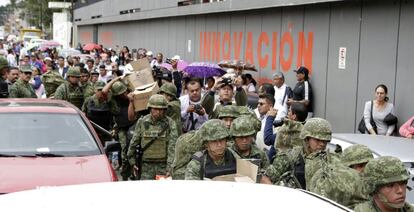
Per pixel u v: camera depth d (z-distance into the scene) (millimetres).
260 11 17719
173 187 2756
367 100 12555
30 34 78375
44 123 7820
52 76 13914
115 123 10273
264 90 10375
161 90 8398
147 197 2551
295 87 14188
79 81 11773
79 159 7262
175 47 26750
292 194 2773
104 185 2799
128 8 35375
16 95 12328
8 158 7117
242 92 8852
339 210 2609
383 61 12062
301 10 15297
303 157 5180
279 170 5199
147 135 7508
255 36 18125
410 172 5910
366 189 4098
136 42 34906
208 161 5125
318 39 14469
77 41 58625
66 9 67562
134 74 10109
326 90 14047
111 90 10273
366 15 12633
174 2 25641
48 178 6617
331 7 13898
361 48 12789
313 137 5043
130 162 7812
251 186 2883
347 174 4500
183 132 8648
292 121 6289
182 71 16922
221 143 5051
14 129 7629
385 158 3861
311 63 14750
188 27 24859
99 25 48094
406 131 9672
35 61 23812
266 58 17344
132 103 9469
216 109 8156
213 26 21828
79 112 8242
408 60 11336
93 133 7891
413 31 11211
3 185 6383
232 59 19891
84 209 2377
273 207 2498
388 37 11922
